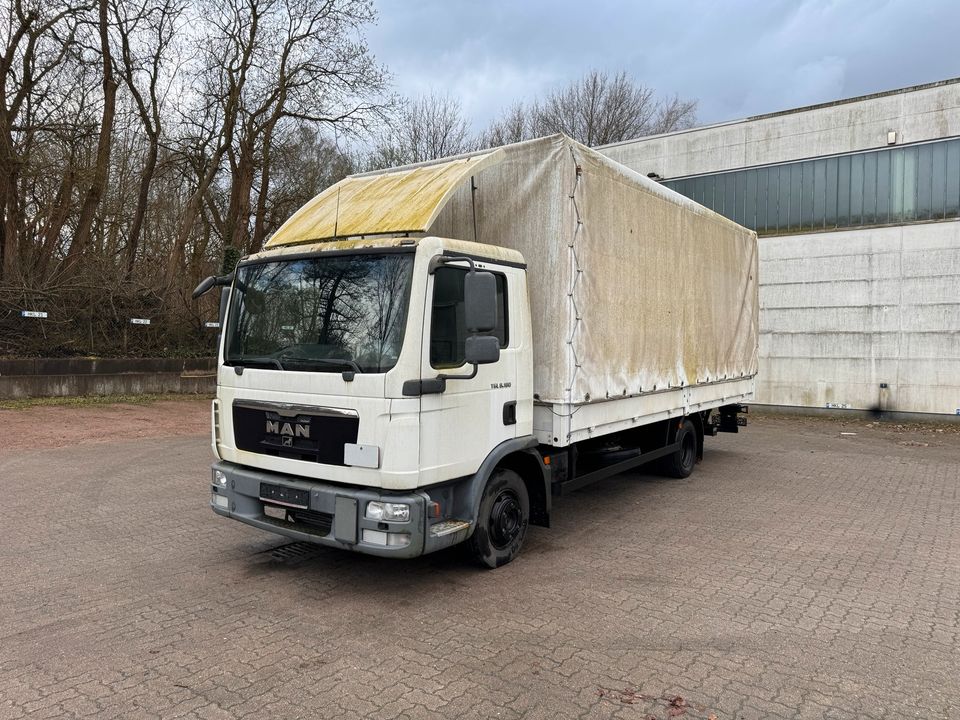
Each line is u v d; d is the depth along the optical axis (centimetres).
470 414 471
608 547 595
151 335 1772
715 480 917
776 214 1775
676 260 760
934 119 1557
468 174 511
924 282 1578
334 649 384
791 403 1759
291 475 470
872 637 409
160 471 890
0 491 764
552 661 372
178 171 2159
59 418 1308
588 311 570
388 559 550
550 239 545
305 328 467
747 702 331
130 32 1867
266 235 2378
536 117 3791
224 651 379
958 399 1545
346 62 2141
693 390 834
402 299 429
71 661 364
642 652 385
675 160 1925
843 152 1675
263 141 2225
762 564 550
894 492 844
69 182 1684
